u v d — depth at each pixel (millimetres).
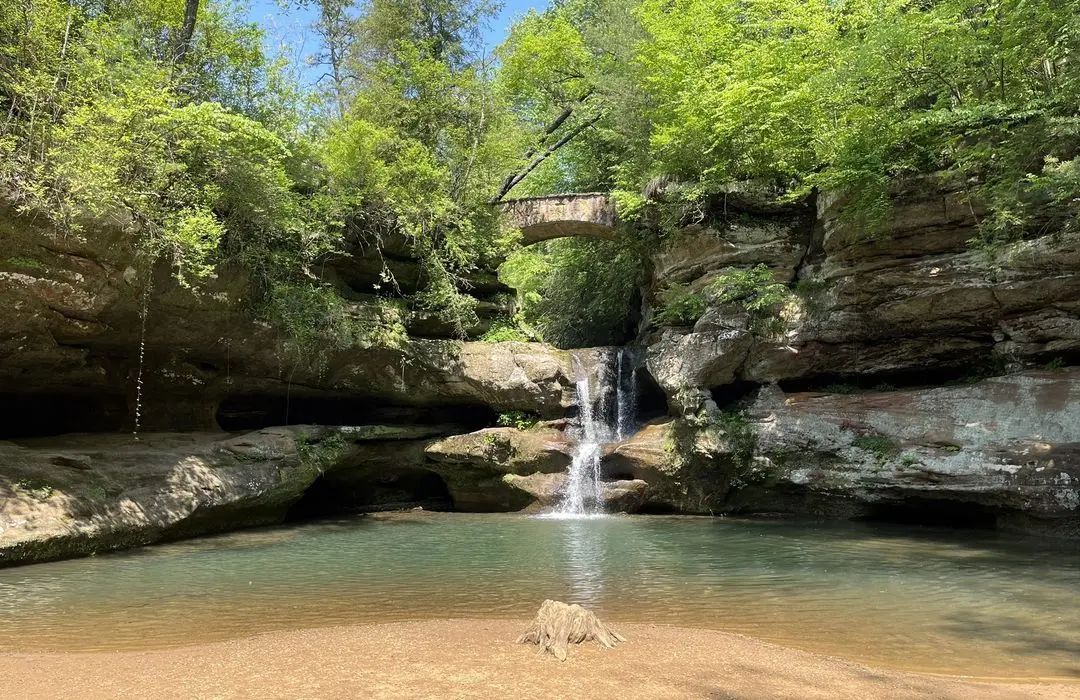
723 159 21156
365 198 21281
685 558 13125
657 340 23078
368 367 21141
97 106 12938
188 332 16625
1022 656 7301
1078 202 14531
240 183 16031
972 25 15734
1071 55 13711
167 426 18422
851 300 18453
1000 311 16672
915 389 18172
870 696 5879
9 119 12297
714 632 7938
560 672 6273
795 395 19766
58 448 15039
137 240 13680
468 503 21953
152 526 14445
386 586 10883
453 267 23906
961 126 15547
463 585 10945
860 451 17578
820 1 20656
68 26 13859
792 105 19750
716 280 20531
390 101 23375
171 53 17438
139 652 7191
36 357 14375
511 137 26078
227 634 8234
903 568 11945
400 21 26219
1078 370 15570
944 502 16953
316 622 8789
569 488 20812
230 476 16500
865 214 17125
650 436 20922
